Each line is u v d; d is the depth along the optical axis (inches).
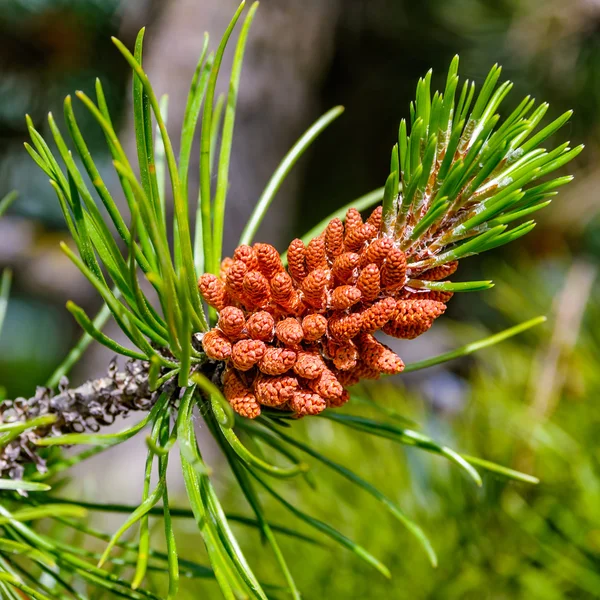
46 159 13.0
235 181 38.8
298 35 40.1
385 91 50.6
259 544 17.8
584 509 16.9
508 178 13.2
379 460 18.7
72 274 40.9
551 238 34.0
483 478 17.5
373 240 13.4
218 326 13.3
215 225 14.1
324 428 19.5
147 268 13.2
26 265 40.4
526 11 35.7
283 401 13.0
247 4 37.7
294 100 40.6
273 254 13.1
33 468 14.5
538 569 17.1
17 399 13.8
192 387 13.5
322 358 13.4
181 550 19.2
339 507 17.9
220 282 13.4
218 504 13.1
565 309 20.7
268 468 12.5
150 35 39.3
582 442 17.6
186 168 13.8
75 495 16.8
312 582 17.4
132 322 12.7
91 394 13.7
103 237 13.2
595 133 34.0
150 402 13.8
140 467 34.2
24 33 40.2
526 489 17.4
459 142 13.3
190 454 12.7
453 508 17.5
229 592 12.2
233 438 12.9
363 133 52.9
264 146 39.7
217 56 13.3
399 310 13.0
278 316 13.3
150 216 12.2
